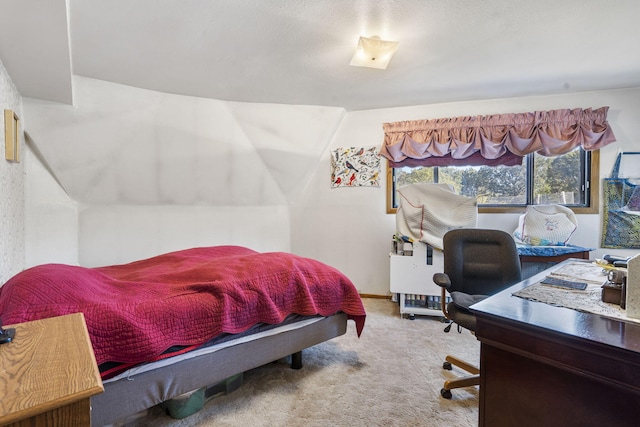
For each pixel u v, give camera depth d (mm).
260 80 2686
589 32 1984
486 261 1980
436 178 3555
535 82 2840
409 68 2520
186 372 1480
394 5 1696
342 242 3840
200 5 1662
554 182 3246
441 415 1590
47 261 2680
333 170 3828
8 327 854
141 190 3125
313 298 1971
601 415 896
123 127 2754
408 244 2967
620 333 899
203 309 1523
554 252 2754
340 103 3371
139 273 2010
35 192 2584
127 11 1681
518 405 1056
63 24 1565
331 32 1958
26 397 558
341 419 1563
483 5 1700
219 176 3461
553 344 942
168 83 2656
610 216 3047
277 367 2082
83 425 591
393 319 2959
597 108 3078
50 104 2406
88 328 1223
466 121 3260
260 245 3881
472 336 2555
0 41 1651
